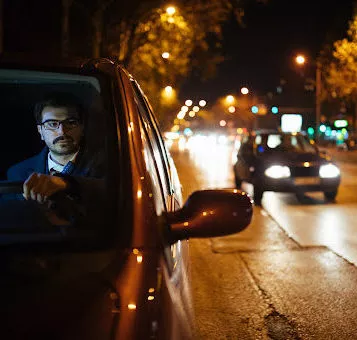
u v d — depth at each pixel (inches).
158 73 1267.2
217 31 1179.3
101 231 93.3
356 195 626.8
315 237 404.2
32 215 103.3
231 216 103.7
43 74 117.2
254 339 220.7
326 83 1983.3
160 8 1060.5
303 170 561.3
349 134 2199.8
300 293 276.4
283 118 2298.2
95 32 955.3
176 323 92.6
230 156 1605.6
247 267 324.5
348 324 237.0
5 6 889.5
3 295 81.4
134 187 97.7
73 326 77.7
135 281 87.0
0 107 145.3
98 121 123.8
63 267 86.7
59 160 125.8
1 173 149.0
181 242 135.3
